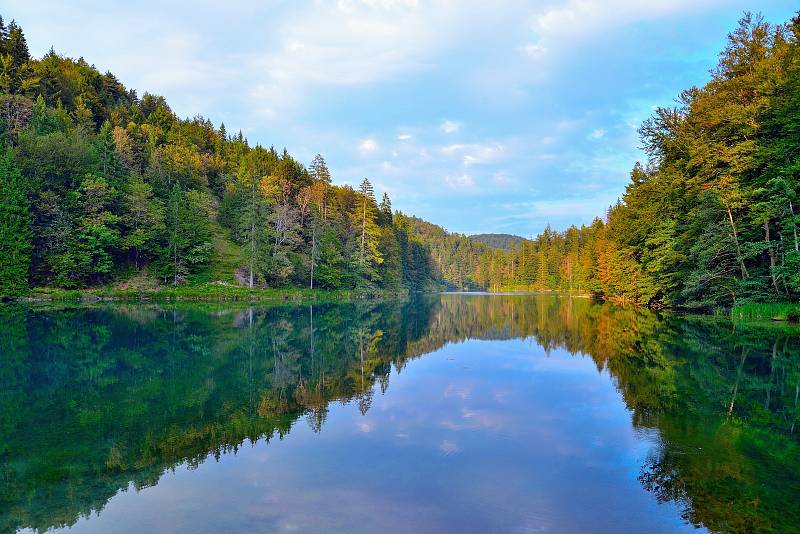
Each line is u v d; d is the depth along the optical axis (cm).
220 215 7388
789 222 2450
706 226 3017
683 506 565
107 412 1004
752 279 2786
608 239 6612
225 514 550
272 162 9806
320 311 4134
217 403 1083
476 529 514
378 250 8575
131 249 5453
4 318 2875
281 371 1472
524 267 14950
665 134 3791
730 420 909
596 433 847
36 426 907
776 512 547
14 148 4647
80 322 2727
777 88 2616
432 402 1086
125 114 9225
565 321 3178
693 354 1642
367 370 1496
